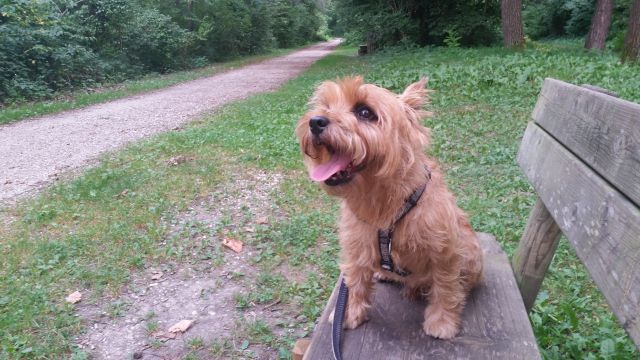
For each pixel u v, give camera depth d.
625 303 0.39
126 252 1.39
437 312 0.62
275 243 1.43
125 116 3.53
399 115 0.62
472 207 1.56
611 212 0.45
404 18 6.35
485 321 0.64
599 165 0.50
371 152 0.59
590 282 1.17
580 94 0.61
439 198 0.61
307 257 1.36
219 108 3.62
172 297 1.21
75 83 4.96
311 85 4.38
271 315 1.13
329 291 1.20
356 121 0.61
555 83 0.76
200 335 1.07
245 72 6.68
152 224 1.55
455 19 6.38
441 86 3.31
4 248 1.42
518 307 0.67
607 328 0.95
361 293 0.65
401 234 0.60
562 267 1.24
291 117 2.98
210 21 8.28
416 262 0.62
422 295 0.69
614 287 0.41
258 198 1.77
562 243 1.33
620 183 0.44
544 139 0.74
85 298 1.20
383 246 0.62
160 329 1.09
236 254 1.39
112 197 1.78
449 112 2.77
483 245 0.88
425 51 5.43
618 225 0.43
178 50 7.03
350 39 7.43
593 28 5.25
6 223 1.62
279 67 7.25
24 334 1.06
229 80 5.76
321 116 0.62
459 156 2.08
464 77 3.41
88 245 1.43
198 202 1.74
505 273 0.77
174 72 6.79
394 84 3.53
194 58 7.73
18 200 1.84
